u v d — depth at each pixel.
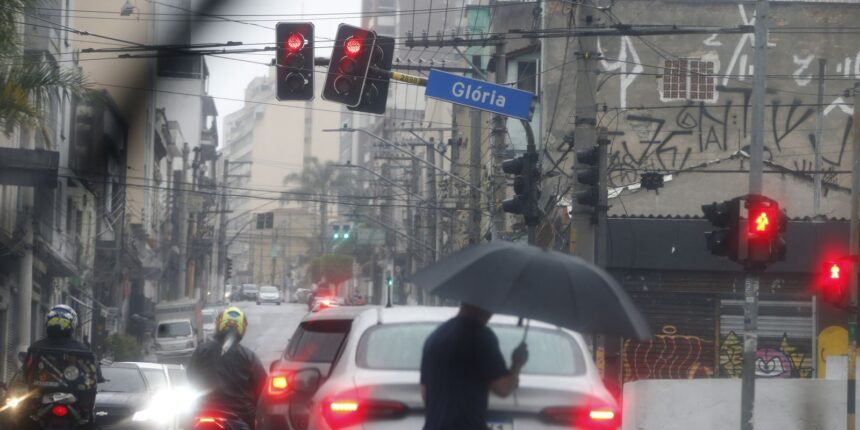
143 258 154.88
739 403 40.69
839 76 98.06
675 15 98.56
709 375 69.19
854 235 49.91
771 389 40.47
